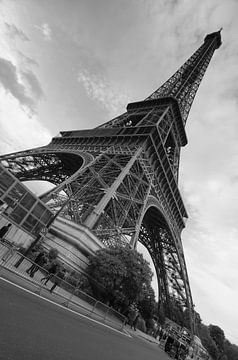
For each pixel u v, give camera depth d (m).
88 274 40.84
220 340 168.12
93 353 12.98
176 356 42.75
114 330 29.34
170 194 82.69
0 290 15.06
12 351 8.38
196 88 128.50
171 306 88.81
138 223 55.78
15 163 79.31
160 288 89.12
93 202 54.50
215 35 157.00
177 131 99.44
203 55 145.00
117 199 55.31
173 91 115.19
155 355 29.64
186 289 81.88
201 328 144.62
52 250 39.47
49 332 12.40
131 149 70.81
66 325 15.84
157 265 90.94
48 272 25.58
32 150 84.94
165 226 85.44
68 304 25.33
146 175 68.56
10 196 35.50
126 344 23.61
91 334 17.73
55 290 26.84
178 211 87.56
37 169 82.81
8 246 25.33
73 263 40.84
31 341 10.05
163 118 88.19
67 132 95.00
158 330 67.75
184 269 84.56
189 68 134.75
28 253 34.66
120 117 96.31
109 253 42.88
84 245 42.94
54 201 51.03
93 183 57.66
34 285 23.94
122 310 45.94
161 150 79.00
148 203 65.75
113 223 51.34
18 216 36.09
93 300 30.66
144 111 96.69
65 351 10.87
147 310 61.81
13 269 24.14
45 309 16.88
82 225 44.53
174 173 91.06
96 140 80.88
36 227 38.00
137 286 41.50
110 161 65.44
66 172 86.00
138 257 44.34
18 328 10.74
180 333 75.06
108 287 39.59
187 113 114.94
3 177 35.03
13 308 13.05
